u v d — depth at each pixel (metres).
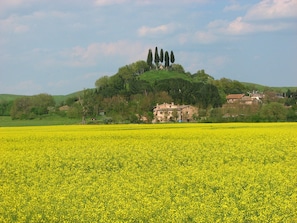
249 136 35.19
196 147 28.05
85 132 43.84
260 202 13.75
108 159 23.95
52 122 91.38
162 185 16.11
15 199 14.91
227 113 85.69
